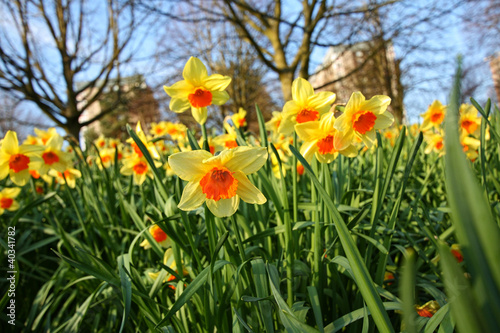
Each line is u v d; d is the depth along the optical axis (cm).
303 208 38
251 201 28
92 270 30
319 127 34
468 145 56
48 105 273
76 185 64
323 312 33
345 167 49
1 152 48
